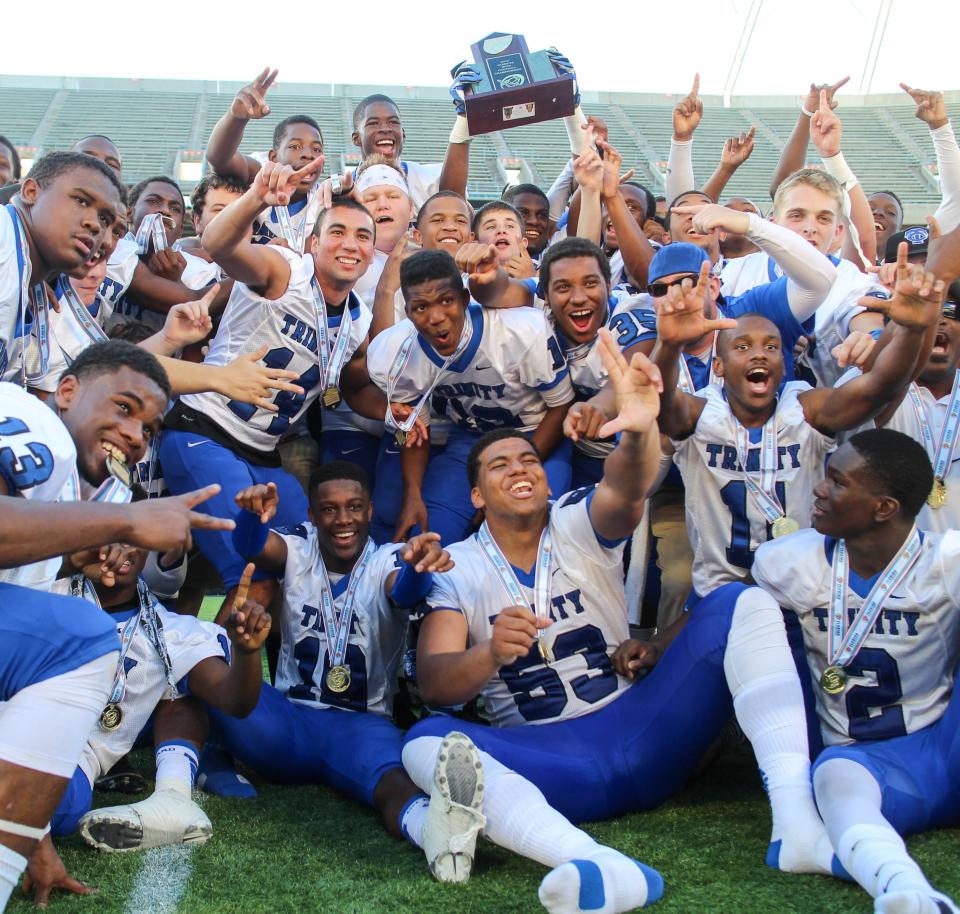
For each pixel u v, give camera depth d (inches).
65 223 130.2
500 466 134.9
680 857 114.2
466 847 107.9
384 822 127.6
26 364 139.6
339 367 175.6
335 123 1024.9
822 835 108.6
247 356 139.7
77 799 117.7
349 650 149.7
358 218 173.6
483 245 167.5
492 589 134.8
